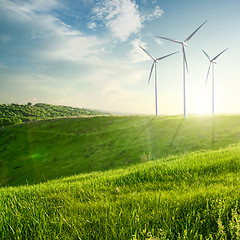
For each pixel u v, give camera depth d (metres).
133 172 7.59
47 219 3.69
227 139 26.89
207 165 7.34
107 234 3.01
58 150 47.66
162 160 14.27
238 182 5.04
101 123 61.44
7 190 7.67
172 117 52.94
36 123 72.00
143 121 53.88
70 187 6.46
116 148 37.88
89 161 34.59
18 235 3.17
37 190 6.59
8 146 55.53
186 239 2.71
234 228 2.84
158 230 2.91
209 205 3.69
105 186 6.09
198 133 33.22
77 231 3.12
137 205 3.84
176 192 4.67
